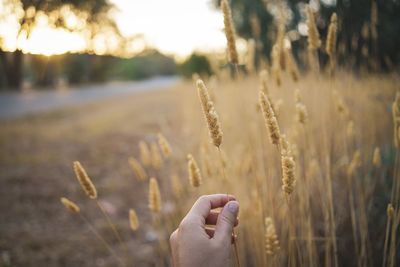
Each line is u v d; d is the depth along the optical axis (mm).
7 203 3916
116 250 2812
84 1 17516
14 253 2869
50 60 20984
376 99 2516
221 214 1001
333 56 1471
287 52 1696
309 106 2311
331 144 1834
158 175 3609
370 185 1994
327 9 7133
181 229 991
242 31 9500
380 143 2371
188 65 18781
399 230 1698
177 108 10039
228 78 3332
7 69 19047
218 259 929
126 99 18344
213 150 2119
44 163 5461
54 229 3285
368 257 1730
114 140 6953
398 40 6867
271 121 958
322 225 1845
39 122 10062
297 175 1646
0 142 7137
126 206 3695
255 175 1560
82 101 17422
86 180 1302
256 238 1655
